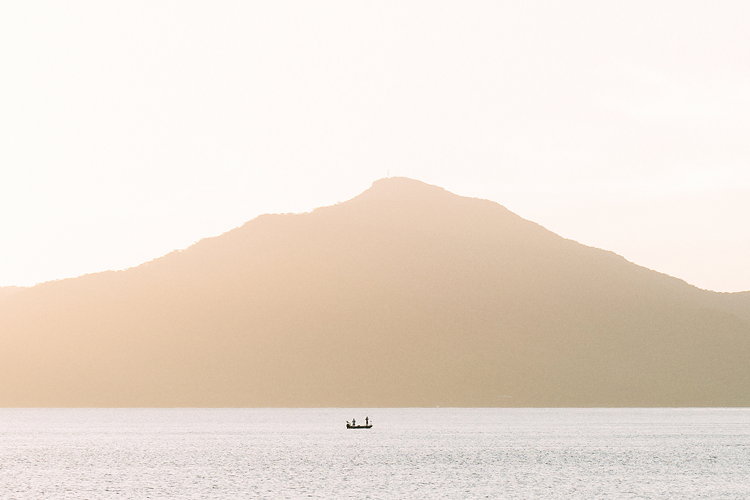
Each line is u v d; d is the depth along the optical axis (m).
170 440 146.12
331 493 77.81
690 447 131.12
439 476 91.12
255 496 75.88
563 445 135.38
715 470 97.88
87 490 79.31
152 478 88.31
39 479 87.50
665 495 77.94
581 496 77.12
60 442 140.50
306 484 83.81
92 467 99.38
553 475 92.62
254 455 116.19
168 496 75.81
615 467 101.06
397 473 93.69
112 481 85.88
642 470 97.75
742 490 81.06
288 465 102.12
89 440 145.75
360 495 76.81
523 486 83.38
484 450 125.19
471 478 89.56
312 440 146.50
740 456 115.75
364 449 126.69
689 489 81.69
